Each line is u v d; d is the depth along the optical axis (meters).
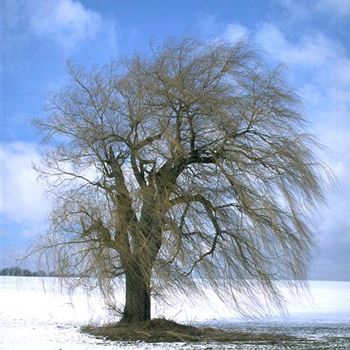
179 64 21.02
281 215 20.34
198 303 20.86
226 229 20.30
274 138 20.91
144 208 19.61
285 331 23.30
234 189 20.22
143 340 18.98
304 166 20.58
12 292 52.00
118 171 20.19
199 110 20.27
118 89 21.12
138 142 20.44
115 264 20.06
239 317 30.89
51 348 16.62
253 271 20.14
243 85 21.00
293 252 20.30
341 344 18.33
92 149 20.75
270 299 20.39
